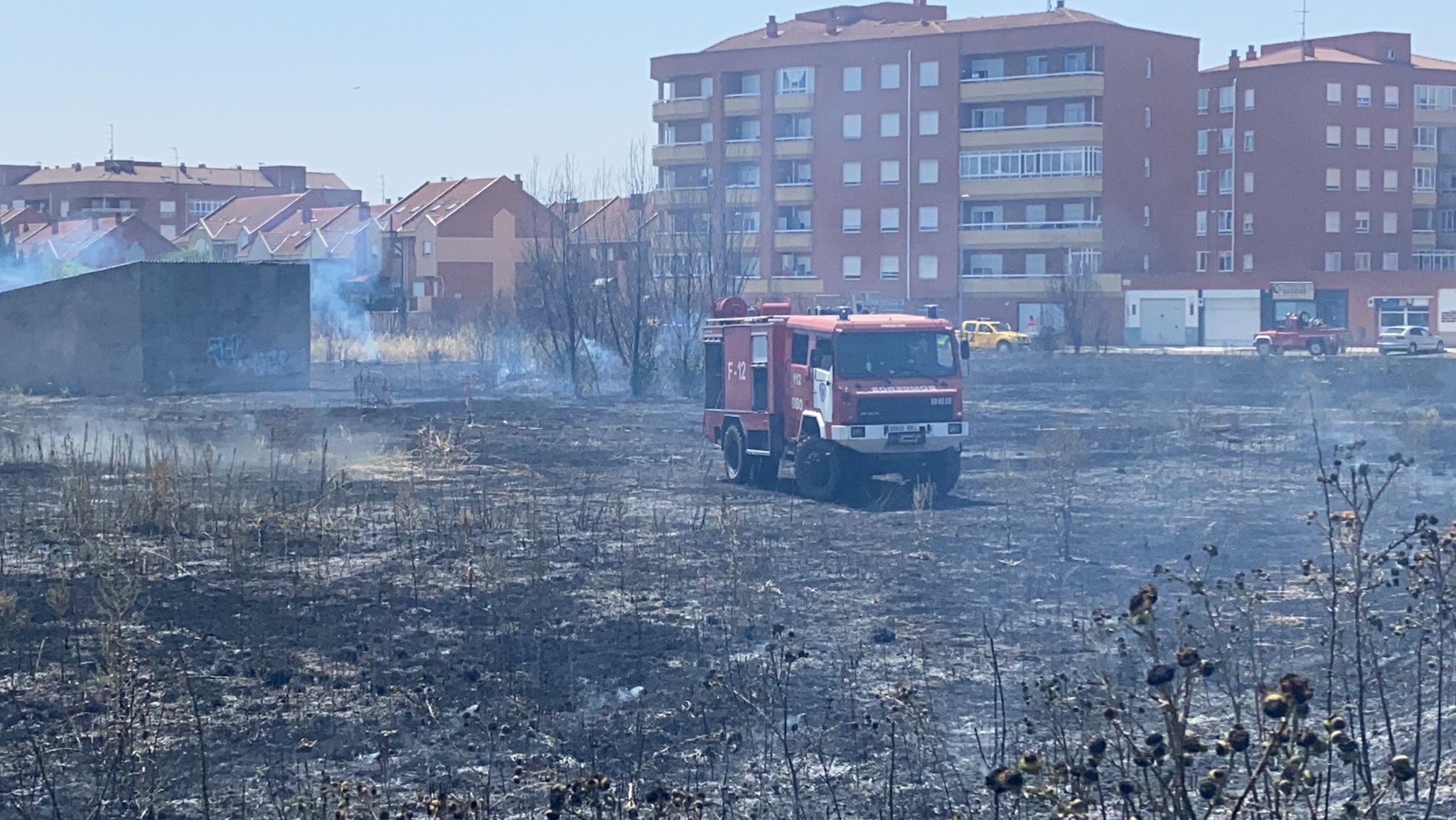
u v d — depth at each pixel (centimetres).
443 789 848
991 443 2934
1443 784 782
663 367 4253
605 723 991
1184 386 4803
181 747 939
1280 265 8800
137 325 4000
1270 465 2453
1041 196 8269
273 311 4234
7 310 4125
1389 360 5912
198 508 1833
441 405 3766
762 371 2273
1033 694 1014
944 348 2150
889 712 988
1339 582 775
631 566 1540
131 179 13612
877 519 1917
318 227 10638
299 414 3316
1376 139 8888
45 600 1319
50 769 895
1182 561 1576
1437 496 2027
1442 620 802
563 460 2641
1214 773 447
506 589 1412
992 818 770
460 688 1080
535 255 4556
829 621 1297
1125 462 2552
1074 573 1512
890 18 9194
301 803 754
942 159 8450
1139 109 8350
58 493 2012
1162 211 8488
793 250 8831
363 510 1927
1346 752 448
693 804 700
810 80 8731
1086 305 7456
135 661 1119
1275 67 8769
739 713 1011
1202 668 445
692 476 2416
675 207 5053
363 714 1014
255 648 1177
